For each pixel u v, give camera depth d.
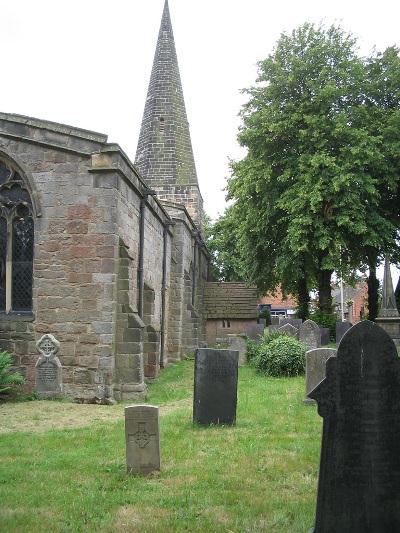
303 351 16.97
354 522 4.85
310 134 25.09
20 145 13.91
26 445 8.50
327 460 4.91
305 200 24.17
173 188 30.72
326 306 29.09
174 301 23.56
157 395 14.07
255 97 27.53
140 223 16.12
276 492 6.23
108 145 13.55
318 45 26.44
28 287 13.99
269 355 16.97
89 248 13.48
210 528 5.21
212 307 32.53
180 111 32.09
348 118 25.30
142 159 31.48
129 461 6.96
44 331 13.51
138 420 6.99
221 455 7.76
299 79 26.52
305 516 5.46
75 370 13.25
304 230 24.45
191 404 12.62
